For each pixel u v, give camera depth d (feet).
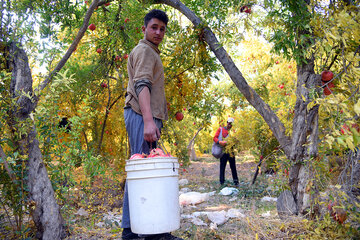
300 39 10.50
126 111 8.44
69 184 11.06
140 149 8.05
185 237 10.58
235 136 23.44
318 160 10.96
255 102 12.86
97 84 20.24
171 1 15.29
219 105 20.63
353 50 9.55
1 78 9.62
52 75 10.97
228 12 14.66
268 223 10.57
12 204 9.70
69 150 10.99
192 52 16.15
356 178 10.93
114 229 10.98
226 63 13.38
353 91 8.20
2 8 10.06
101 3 16.40
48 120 10.58
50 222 10.11
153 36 8.36
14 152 9.72
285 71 24.90
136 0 17.90
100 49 19.03
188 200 16.92
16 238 9.90
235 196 18.48
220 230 11.11
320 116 10.94
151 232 6.92
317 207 10.57
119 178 18.81
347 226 8.68
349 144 7.22
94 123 21.95
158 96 8.42
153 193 6.95
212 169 36.17
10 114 9.89
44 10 12.50
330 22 8.66
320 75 10.89
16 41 10.34
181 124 23.67
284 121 15.70
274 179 12.47
